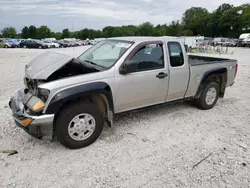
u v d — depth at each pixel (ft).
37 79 9.77
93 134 10.98
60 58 10.82
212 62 15.85
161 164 9.56
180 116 14.97
